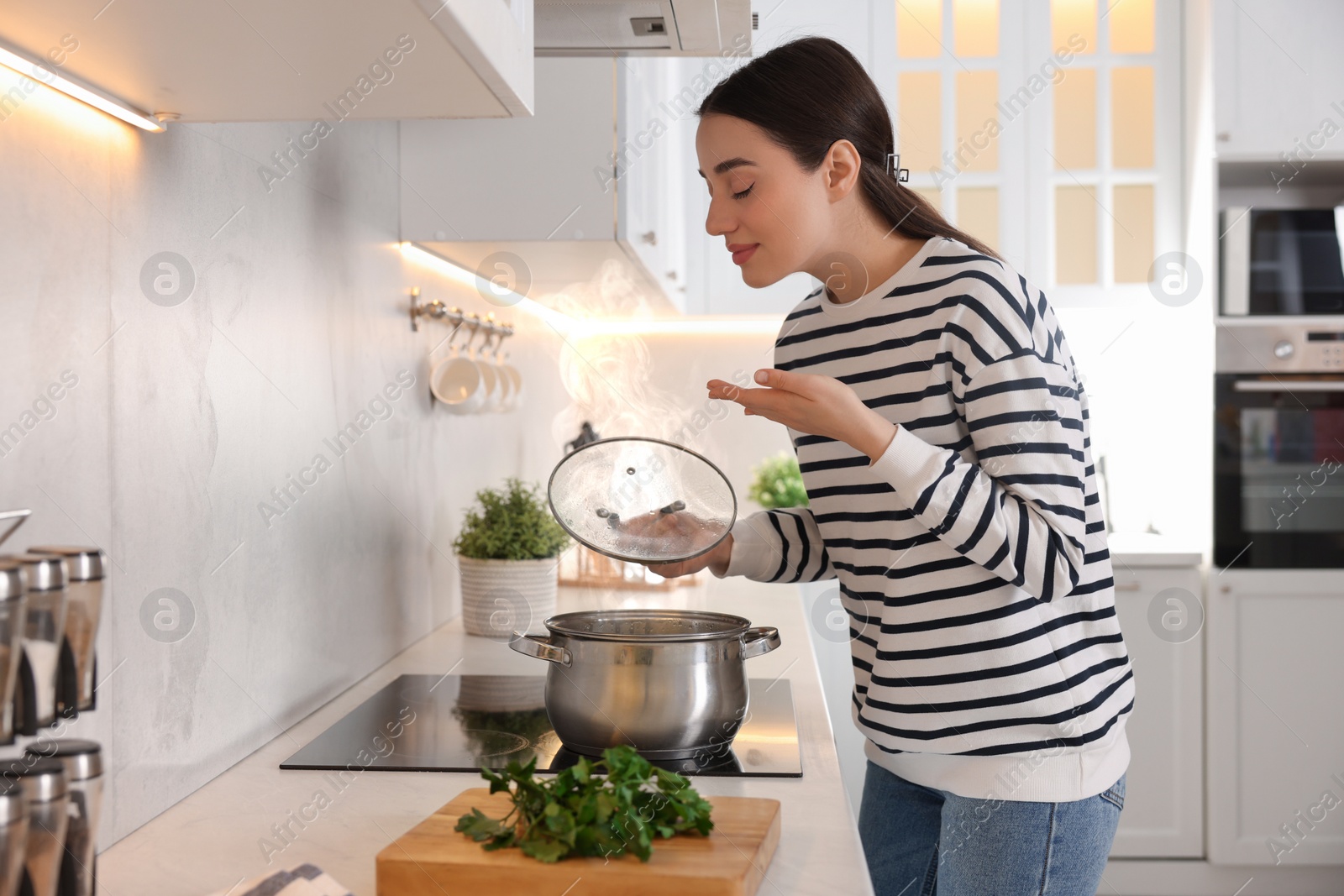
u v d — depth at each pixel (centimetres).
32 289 76
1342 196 293
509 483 192
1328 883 269
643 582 225
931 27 283
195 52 74
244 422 111
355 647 146
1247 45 265
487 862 75
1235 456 266
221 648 107
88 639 62
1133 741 271
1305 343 264
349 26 68
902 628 103
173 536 97
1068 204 285
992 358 96
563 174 165
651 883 73
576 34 142
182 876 81
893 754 112
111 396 86
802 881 79
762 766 107
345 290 142
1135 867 271
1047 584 94
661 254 221
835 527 113
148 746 93
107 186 86
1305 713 265
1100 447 301
